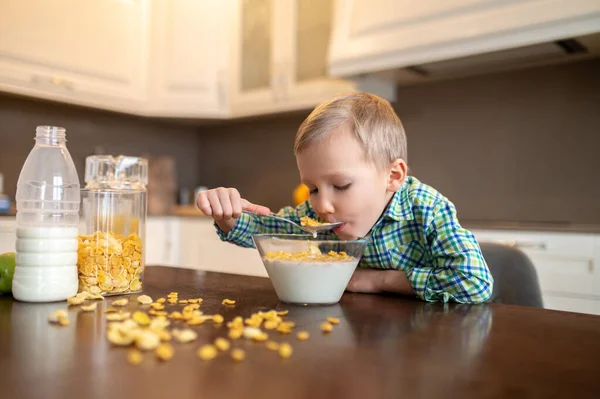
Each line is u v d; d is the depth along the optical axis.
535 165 2.34
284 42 2.77
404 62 2.18
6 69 2.36
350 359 0.51
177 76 2.97
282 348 0.51
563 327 0.67
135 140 3.31
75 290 0.81
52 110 2.91
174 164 3.37
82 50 2.64
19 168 2.78
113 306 0.75
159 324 0.60
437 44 2.07
